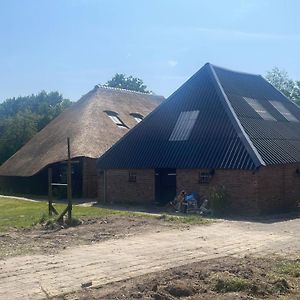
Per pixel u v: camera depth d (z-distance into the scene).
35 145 42.91
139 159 27.64
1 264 10.97
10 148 58.59
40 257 11.75
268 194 23.22
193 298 8.12
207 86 28.14
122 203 28.77
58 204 29.55
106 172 29.66
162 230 16.31
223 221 19.38
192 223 18.16
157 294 8.21
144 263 11.00
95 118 41.06
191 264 10.84
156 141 27.81
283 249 12.95
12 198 36.56
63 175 36.91
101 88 47.53
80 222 17.95
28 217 20.81
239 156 23.28
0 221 19.47
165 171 27.88
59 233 15.77
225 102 26.44
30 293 8.65
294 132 28.75
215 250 12.70
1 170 43.00
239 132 24.44
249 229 17.00
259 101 30.34
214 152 24.45
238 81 31.27
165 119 28.44
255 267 10.45
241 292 8.52
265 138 25.23
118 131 40.72
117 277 9.71
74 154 35.47
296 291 8.70
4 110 128.75
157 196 27.62
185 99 28.41
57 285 9.16
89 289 8.87
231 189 23.31
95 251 12.50
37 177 40.06
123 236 15.02
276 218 21.05
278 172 24.03
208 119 26.30
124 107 46.75
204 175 24.61
